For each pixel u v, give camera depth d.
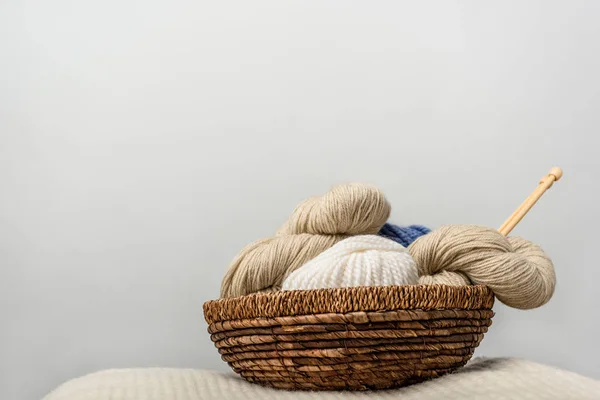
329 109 1.50
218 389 0.73
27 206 1.36
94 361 1.33
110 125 1.43
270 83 1.50
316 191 1.48
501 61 1.52
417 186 1.49
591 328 1.42
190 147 1.45
